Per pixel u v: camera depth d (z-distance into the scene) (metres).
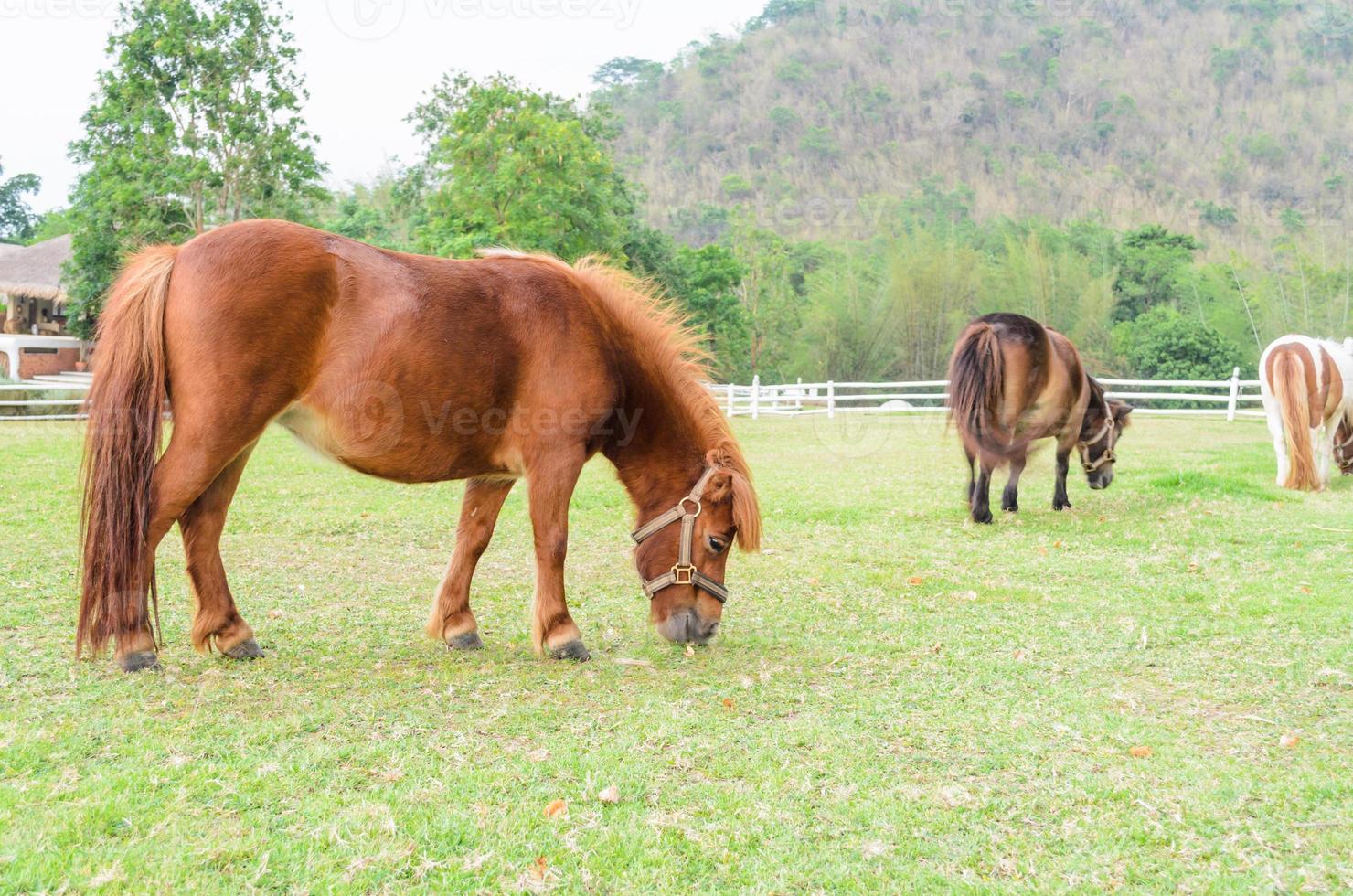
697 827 2.74
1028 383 8.08
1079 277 35.66
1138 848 2.68
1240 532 7.75
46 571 5.61
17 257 30.61
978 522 8.37
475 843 2.61
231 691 3.71
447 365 3.87
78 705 3.47
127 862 2.40
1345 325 33.66
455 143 24.27
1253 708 3.83
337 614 5.01
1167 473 11.70
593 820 2.76
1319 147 80.31
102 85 21.97
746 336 38.50
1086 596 5.73
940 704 3.82
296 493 9.26
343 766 3.06
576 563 6.62
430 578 6.01
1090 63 97.69
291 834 2.60
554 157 23.97
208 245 3.69
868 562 6.74
